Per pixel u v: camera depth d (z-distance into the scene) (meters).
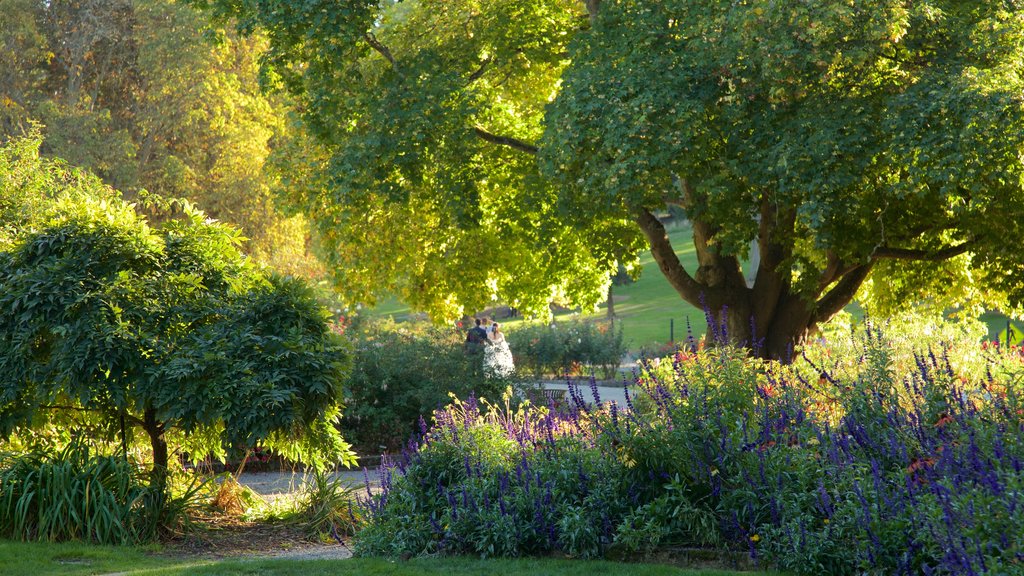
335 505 9.45
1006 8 13.45
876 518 5.66
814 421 6.92
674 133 12.88
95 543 8.05
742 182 13.57
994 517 4.89
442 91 15.56
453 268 18.61
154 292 9.02
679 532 6.68
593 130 13.41
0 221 10.95
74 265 8.95
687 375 7.48
